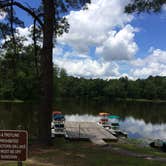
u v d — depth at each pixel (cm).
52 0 1603
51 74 1622
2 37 1833
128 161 1235
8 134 623
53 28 1658
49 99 1619
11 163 1046
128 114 6456
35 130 2908
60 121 3331
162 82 13462
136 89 13400
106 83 13550
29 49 2009
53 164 1097
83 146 1717
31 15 1664
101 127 3388
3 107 5972
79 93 13112
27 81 4156
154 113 6881
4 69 2184
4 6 1638
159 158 1419
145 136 3606
